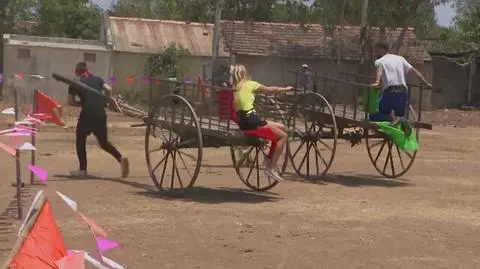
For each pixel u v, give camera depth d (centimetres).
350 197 1031
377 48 1188
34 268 347
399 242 746
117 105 1161
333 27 3622
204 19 3841
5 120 2364
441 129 2762
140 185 1099
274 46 3778
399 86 1145
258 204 951
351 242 740
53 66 3397
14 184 1056
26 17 4009
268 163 973
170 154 1162
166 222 817
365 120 1159
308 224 825
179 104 1023
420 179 1259
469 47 4444
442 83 3997
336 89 1230
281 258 669
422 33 4212
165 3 5609
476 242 756
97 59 3481
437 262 669
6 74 3328
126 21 3775
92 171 1255
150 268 622
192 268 627
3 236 703
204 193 1038
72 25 4903
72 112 2745
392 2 3728
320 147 1747
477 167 1462
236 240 735
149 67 3478
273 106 1189
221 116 983
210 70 3600
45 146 1661
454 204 994
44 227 373
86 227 772
